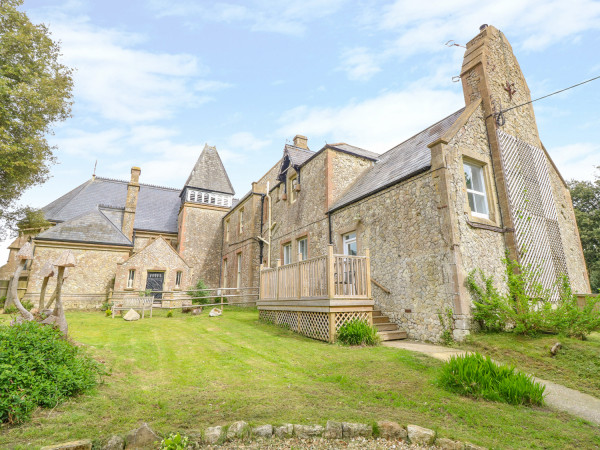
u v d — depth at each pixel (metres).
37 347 3.92
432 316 7.64
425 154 9.29
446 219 7.52
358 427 3.19
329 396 4.11
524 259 8.30
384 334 7.91
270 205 17.77
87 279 17.39
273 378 4.86
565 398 4.39
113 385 4.34
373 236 9.98
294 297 9.10
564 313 6.39
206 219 24.64
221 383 4.57
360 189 11.48
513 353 6.00
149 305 13.46
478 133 8.95
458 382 4.32
